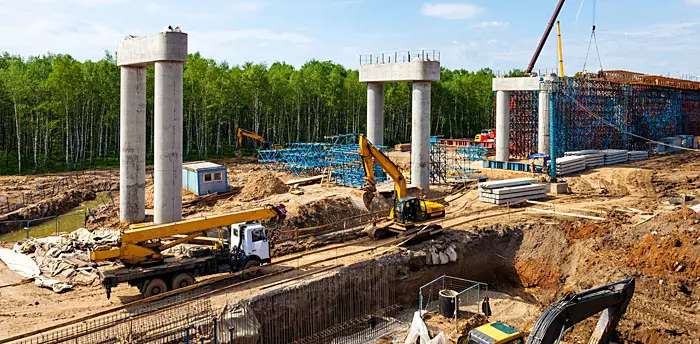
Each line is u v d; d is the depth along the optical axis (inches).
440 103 4690.0
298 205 1610.5
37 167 2657.5
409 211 1423.5
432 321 1167.6
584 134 3019.2
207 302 983.0
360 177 2041.1
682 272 1144.2
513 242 1496.1
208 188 1867.6
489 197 1897.1
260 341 965.8
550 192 2092.8
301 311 1075.3
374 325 1149.7
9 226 1659.7
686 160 2908.5
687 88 3789.4
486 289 1339.8
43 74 3186.5
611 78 3179.1
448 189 2143.2
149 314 933.2
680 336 989.2
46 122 2728.8
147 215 1612.9
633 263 1231.5
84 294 1047.0
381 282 1240.8
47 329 861.2
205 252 1108.5
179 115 1395.2
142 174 1542.8
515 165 2573.8
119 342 841.5
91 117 2888.8
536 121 3110.2
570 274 1338.6
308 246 1381.6
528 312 1253.7
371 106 2175.2
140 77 1508.4
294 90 3617.1
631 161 2883.9
